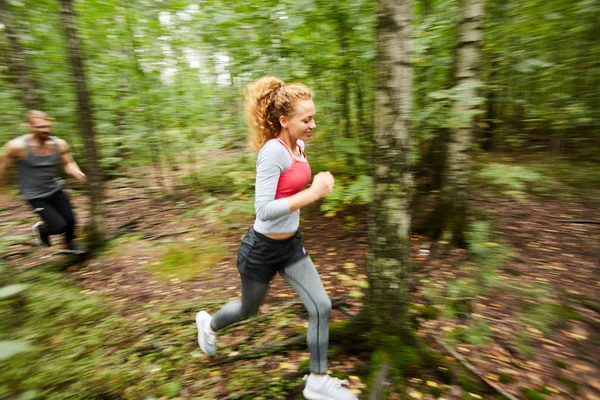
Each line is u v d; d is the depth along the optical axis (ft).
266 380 7.53
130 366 7.88
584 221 15.23
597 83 19.19
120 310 10.25
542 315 9.32
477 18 11.56
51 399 6.75
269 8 13.28
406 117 6.94
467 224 13.09
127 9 17.65
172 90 20.71
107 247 14.51
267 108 5.94
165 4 16.88
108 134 21.54
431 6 13.16
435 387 7.13
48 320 9.09
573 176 20.33
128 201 21.67
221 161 21.02
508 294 10.30
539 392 7.11
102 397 7.06
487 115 21.08
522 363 7.89
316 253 13.57
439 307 9.77
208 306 10.36
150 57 19.36
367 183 11.38
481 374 7.43
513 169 11.62
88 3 16.22
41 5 15.99
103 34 18.42
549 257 12.57
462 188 13.10
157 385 7.42
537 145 24.80
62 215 13.50
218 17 13.98
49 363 7.54
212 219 16.14
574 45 18.38
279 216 5.64
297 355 8.29
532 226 15.14
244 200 15.20
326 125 14.70
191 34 18.03
